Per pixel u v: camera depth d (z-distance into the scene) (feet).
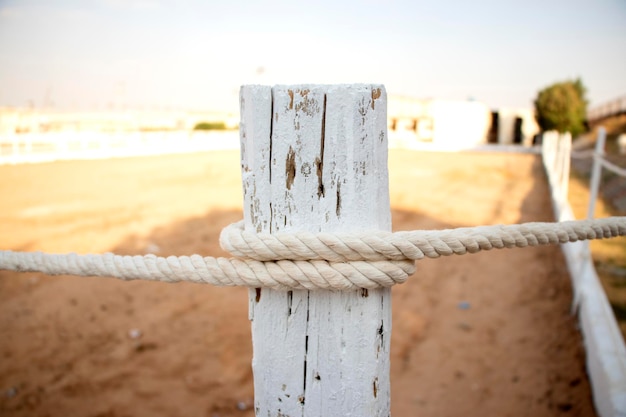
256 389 3.67
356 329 3.42
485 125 88.43
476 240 3.51
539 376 11.72
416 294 16.69
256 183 3.38
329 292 3.41
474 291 16.66
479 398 11.18
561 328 13.74
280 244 3.27
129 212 27.09
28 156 48.49
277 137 3.29
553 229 3.85
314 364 3.48
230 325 14.93
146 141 60.80
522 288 16.58
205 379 12.44
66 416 11.04
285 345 3.51
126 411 11.23
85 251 20.34
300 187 3.31
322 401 3.50
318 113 3.22
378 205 3.38
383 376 3.58
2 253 4.42
